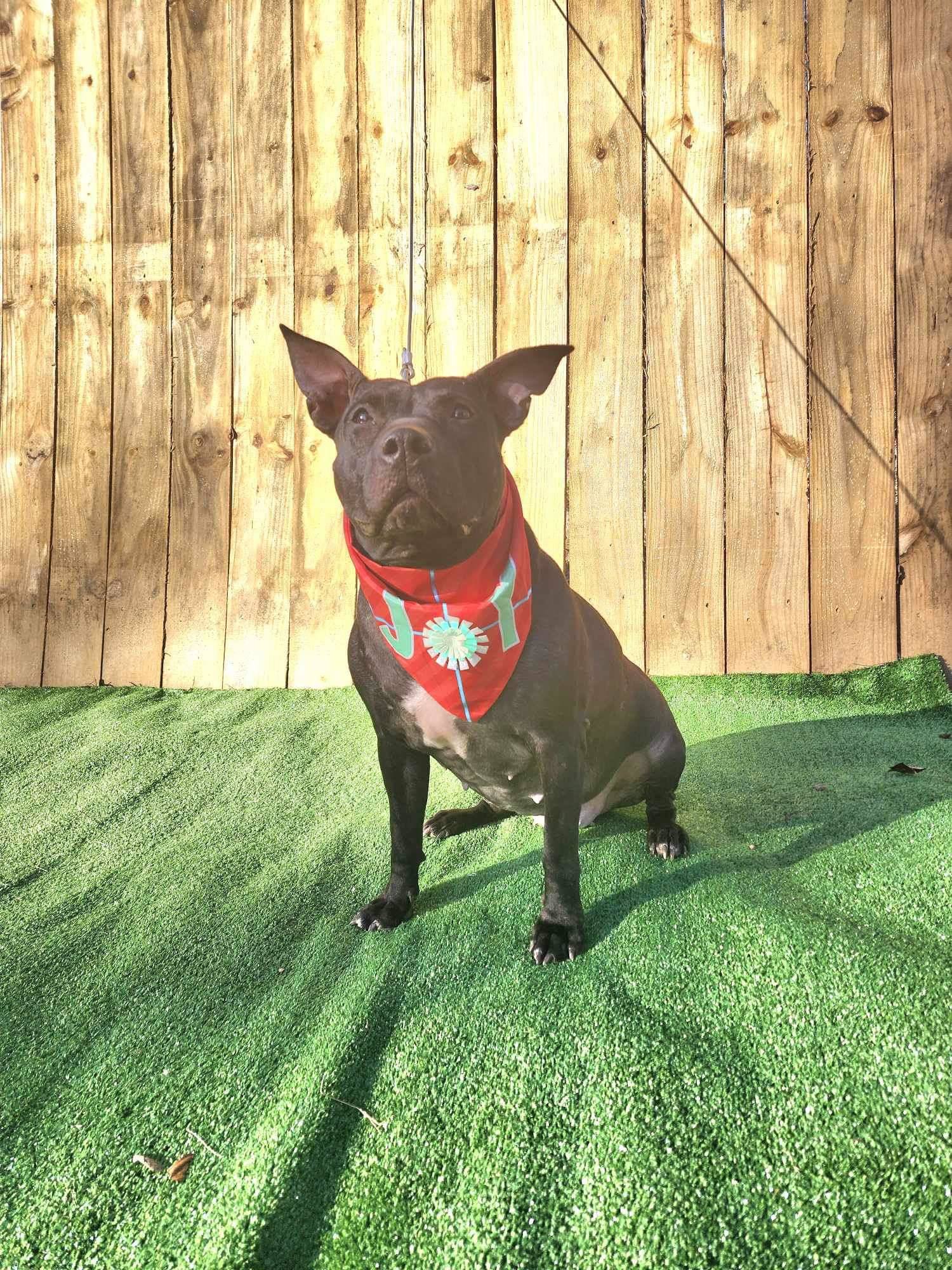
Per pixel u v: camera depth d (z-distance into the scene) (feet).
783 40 6.43
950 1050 3.04
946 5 6.27
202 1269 2.60
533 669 3.95
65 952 4.15
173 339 6.97
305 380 4.25
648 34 6.52
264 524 6.88
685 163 6.54
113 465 7.04
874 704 6.23
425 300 6.75
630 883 4.31
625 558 6.67
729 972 3.64
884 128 6.36
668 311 6.58
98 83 7.02
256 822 5.19
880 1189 2.62
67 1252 2.71
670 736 4.78
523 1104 3.09
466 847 4.87
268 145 6.86
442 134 6.70
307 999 3.80
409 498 3.63
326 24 6.78
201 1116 3.20
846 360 6.45
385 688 4.11
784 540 6.54
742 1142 2.82
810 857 4.43
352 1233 2.70
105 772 5.77
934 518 6.39
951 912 3.92
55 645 7.10
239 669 6.91
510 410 4.12
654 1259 2.53
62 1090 3.37
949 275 6.31
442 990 3.75
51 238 7.10
